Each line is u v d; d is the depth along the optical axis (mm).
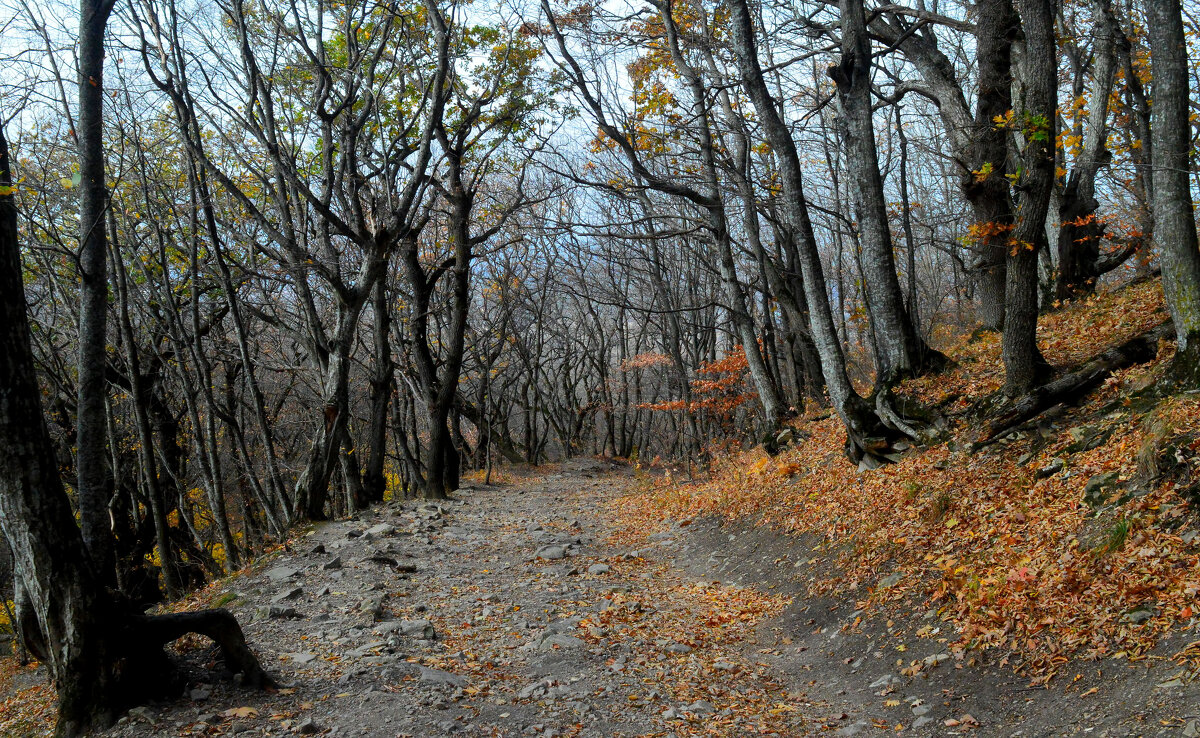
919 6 16469
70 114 12430
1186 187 7836
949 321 27469
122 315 13695
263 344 24781
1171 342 9273
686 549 13305
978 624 6453
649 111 17078
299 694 6188
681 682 6914
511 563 11883
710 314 32000
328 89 15070
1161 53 7742
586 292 34344
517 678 6930
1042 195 9539
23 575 5547
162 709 5730
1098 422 8586
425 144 16312
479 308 36156
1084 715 4883
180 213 16453
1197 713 4262
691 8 16203
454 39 17562
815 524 10930
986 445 9742
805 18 14391
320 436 15438
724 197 21953
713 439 22641
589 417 47438
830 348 12055
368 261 15547
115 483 17453
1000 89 14055
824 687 6844
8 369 5352
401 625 8086
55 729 5609
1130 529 6309
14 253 5352
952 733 5359
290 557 11648
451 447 23812
